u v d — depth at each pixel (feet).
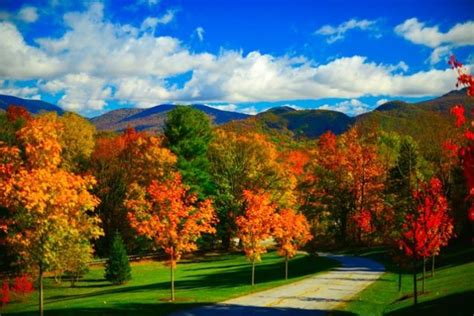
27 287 102.01
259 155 199.11
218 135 208.54
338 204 209.97
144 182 177.58
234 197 192.65
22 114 178.70
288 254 122.31
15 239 58.65
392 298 90.74
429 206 77.36
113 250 128.36
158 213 88.28
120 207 182.19
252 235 108.99
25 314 72.23
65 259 98.22
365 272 134.72
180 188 88.43
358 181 206.80
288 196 195.21
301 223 122.21
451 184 136.15
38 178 57.11
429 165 168.35
